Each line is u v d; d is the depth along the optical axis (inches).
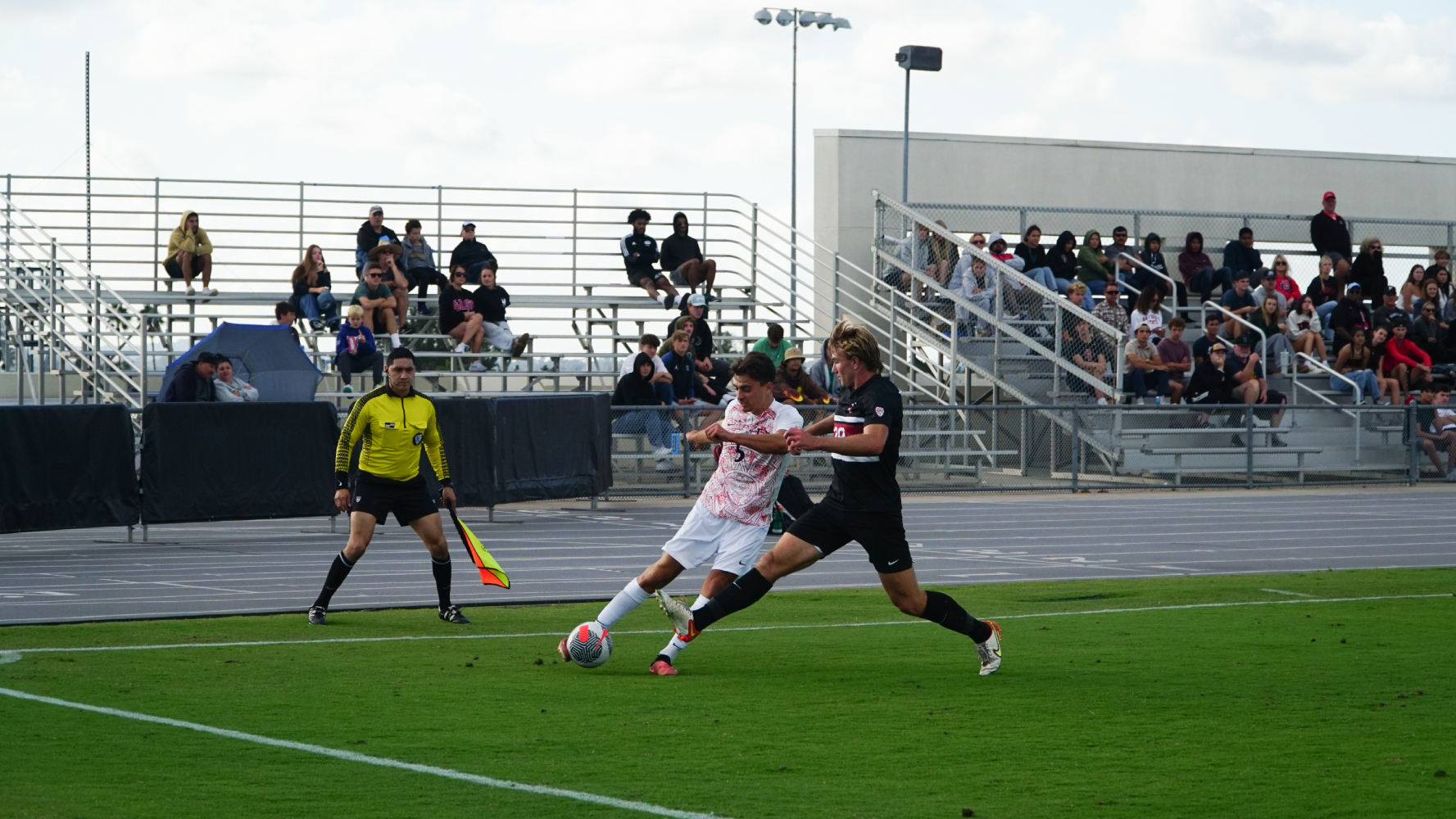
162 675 506.3
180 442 994.1
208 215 1728.6
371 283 1544.0
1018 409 1454.2
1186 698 472.7
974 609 694.5
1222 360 1568.7
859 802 346.6
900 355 1812.3
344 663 533.0
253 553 927.0
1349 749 402.0
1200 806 344.5
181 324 1658.5
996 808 343.0
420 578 807.7
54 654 546.9
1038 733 421.1
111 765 376.8
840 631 622.2
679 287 1830.7
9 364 1610.5
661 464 1317.7
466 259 1711.4
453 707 455.2
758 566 510.3
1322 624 639.1
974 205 2005.4
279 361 1261.1
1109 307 1637.6
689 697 472.4
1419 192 2204.7
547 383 1720.0
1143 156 2075.5
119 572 831.7
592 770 375.9
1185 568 871.7
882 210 1844.2
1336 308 1761.8
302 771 371.2
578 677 507.8
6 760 381.4
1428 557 939.3
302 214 1766.7
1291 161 2145.7
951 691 483.2
